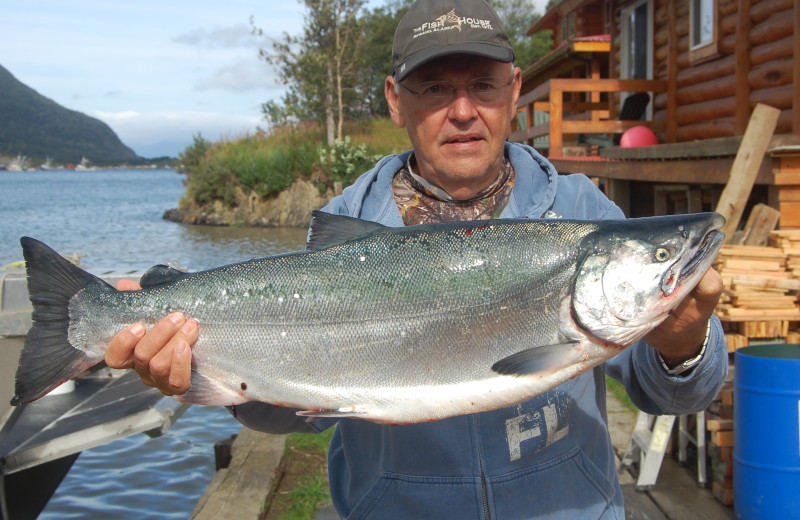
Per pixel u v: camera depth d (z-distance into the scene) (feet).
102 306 7.56
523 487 7.20
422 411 6.93
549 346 6.70
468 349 6.93
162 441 24.91
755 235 18.53
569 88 39.65
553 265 6.89
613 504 7.72
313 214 7.57
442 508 7.22
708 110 32.96
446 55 7.29
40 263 7.63
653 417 17.40
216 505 15.87
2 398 15.97
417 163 8.51
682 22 35.86
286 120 116.88
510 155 8.53
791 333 15.79
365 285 7.16
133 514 19.62
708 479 16.24
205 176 110.73
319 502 16.62
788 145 18.70
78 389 18.31
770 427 13.23
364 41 128.98
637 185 35.53
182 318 6.98
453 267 7.06
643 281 6.56
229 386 7.32
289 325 7.20
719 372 6.73
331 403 7.11
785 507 13.12
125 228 106.83
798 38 23.84
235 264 7.56
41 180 442.91
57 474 18.71
